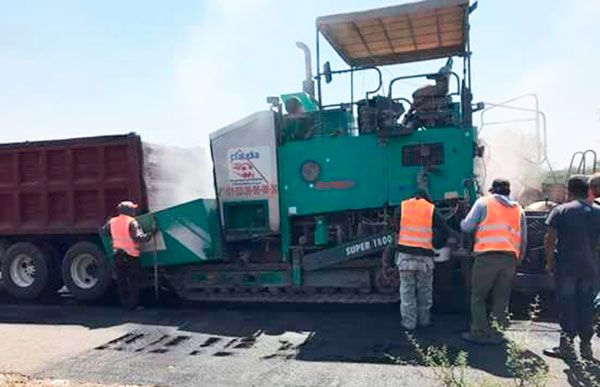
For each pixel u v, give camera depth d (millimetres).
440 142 7617
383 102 7930
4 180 10164
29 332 7473
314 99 8898
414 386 5070
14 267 10172
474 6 7441
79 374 5637
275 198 8320
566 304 5684
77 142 9664
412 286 6938
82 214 9734
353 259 8094
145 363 5973
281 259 8734
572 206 5738
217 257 8648
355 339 6676
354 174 7977
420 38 8711
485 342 6254
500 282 6320
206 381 5363
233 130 8500
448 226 7266
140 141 9406
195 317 8172
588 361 5641
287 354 6188
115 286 10758
